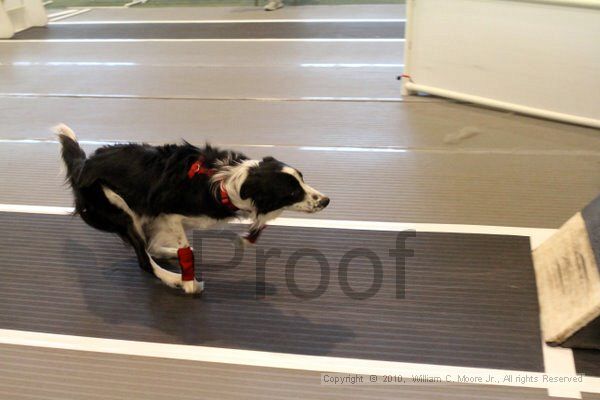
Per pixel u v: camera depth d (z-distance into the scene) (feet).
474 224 9.24
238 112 13.83
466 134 12.14
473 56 12.84
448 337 7.12
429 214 9.58
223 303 7.89
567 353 6.75
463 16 12.51
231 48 18.21
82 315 7.84
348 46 17.66
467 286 7.93
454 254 8.56
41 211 10.27
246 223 9.46
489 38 12.43
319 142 12.19
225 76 16.06
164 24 21.38
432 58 13.44
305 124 13.02
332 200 10.11
